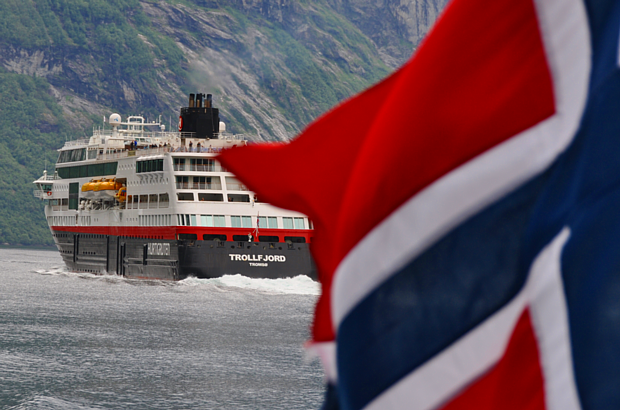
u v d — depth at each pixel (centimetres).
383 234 1109
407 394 1063
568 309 859
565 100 962
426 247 1065
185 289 16062
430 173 1068
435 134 1054
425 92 1077
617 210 837
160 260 17012
